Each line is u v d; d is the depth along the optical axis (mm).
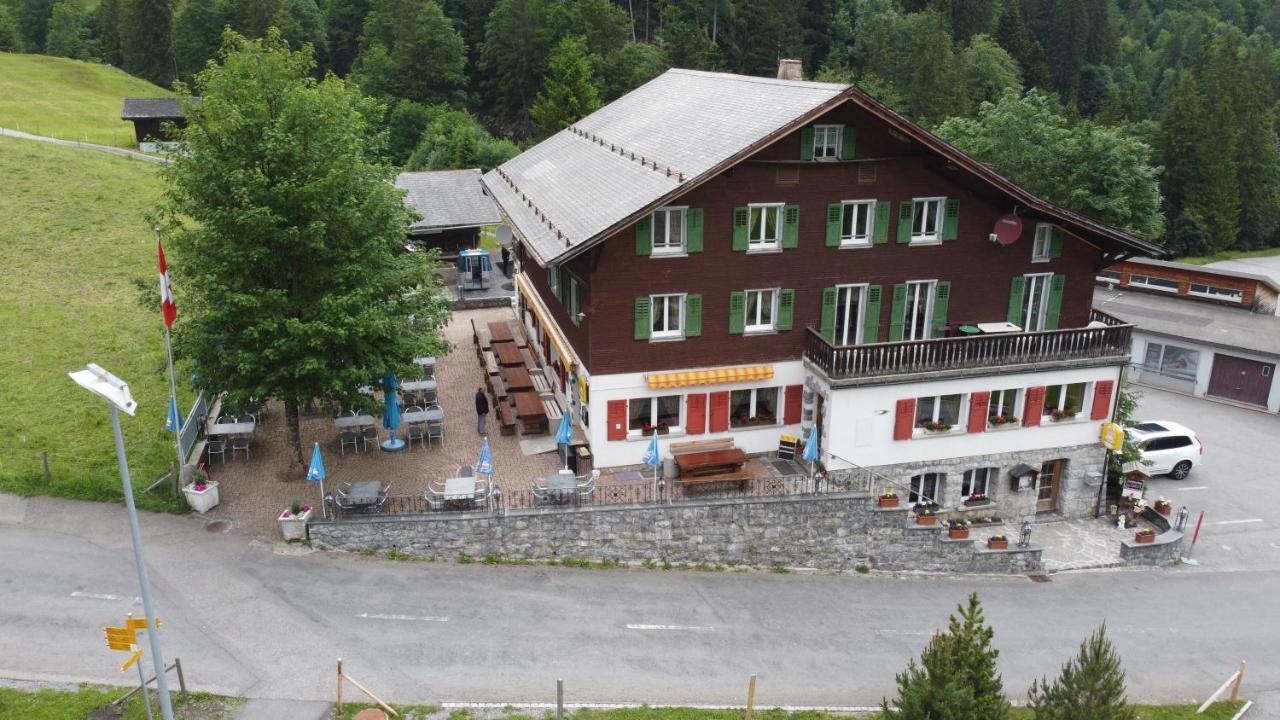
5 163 54688
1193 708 24016
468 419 35156
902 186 31422
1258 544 34625
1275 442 44719
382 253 28766
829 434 30641
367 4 124062
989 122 55000
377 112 32344
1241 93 103438
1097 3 142500
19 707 19391
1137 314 54750
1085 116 131125
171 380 27922
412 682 21500
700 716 21078
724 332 31172
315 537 26703
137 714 19547
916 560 30344
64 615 22703
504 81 108938
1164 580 31344
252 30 113312
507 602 25344
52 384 34531
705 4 117750
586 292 29859
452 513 27219
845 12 124562
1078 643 26641
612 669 22719
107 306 41594
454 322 47844
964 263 32969
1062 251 33938
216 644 22281
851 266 31781
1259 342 49469
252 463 31422
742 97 35188
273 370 27062
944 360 31047
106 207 52094
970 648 17688
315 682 21219
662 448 31328
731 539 28734
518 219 36250
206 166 25906
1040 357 32062
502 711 20719
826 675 23406
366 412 32594
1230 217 98375
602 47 109375
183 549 26156
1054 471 34750
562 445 30703
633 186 31234
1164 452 40125
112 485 28500
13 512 27172
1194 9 182375
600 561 28047
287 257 27297
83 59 141000
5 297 40656
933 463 32250
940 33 100000
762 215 30578
